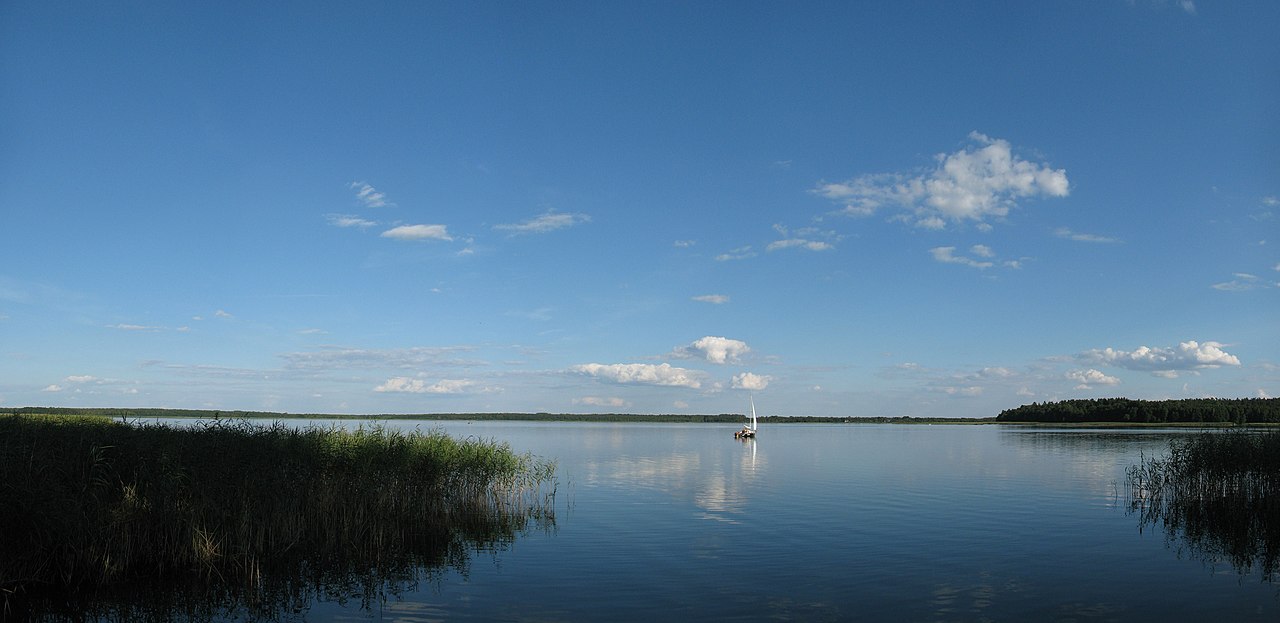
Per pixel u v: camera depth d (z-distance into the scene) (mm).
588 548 23562
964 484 43531
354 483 26516
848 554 22656
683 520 29188
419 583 19141
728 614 16359
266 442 25469
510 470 32812
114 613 16625
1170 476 35812
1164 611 16719
